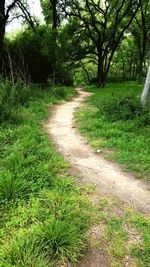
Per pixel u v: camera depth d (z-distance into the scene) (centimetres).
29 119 1085
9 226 446
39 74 2384
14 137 843
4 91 1277
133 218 480
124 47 5003
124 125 1008
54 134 988
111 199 541
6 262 366
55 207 487
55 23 2669
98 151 801
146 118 1033
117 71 5934
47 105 1541
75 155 779
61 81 2934
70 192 550
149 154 757
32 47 2253
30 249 383
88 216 479
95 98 1914
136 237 436
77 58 3675
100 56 3512
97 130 991
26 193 534
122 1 2795
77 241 408
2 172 583
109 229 450
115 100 1288
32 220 455
